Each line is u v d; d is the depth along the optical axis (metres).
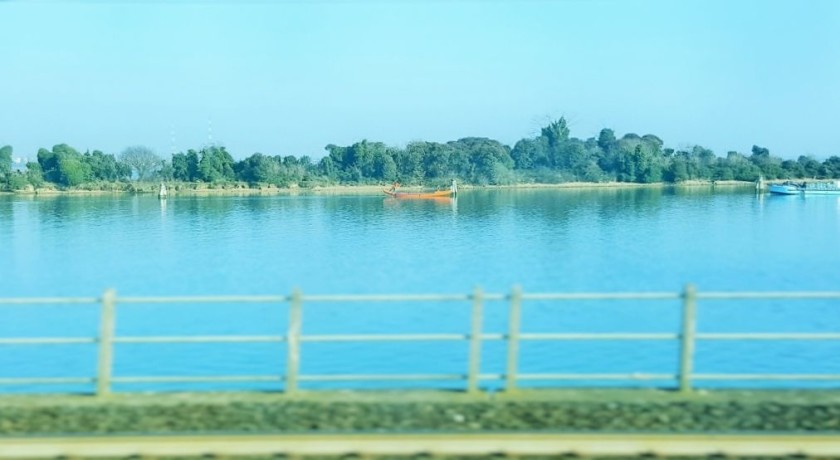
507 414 16.30
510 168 185.88
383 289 63.34
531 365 38.03
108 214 124.19
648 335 17.39
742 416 16.25
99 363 17.33
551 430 15.16
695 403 17.02
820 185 160.50
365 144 177.88
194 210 132.00
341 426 15.62
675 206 138.38
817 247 86.56
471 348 17.61
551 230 102.44
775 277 68.38
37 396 17.59
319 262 77.81
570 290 62.31
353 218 118.69
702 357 40.78
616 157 191.50
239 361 38.94
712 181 189.62
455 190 154.88
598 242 91.25
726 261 77.19
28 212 126.25
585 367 37.72
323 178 175.75
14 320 51.31
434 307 53.47
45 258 80.50
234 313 52.12
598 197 159.75
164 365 38.09
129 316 51.28
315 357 39.47
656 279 67.62
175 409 16.62
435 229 104.00
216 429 15.43
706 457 14.23
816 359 40.81
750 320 50.41
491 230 102.81
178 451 14.31
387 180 176.00
